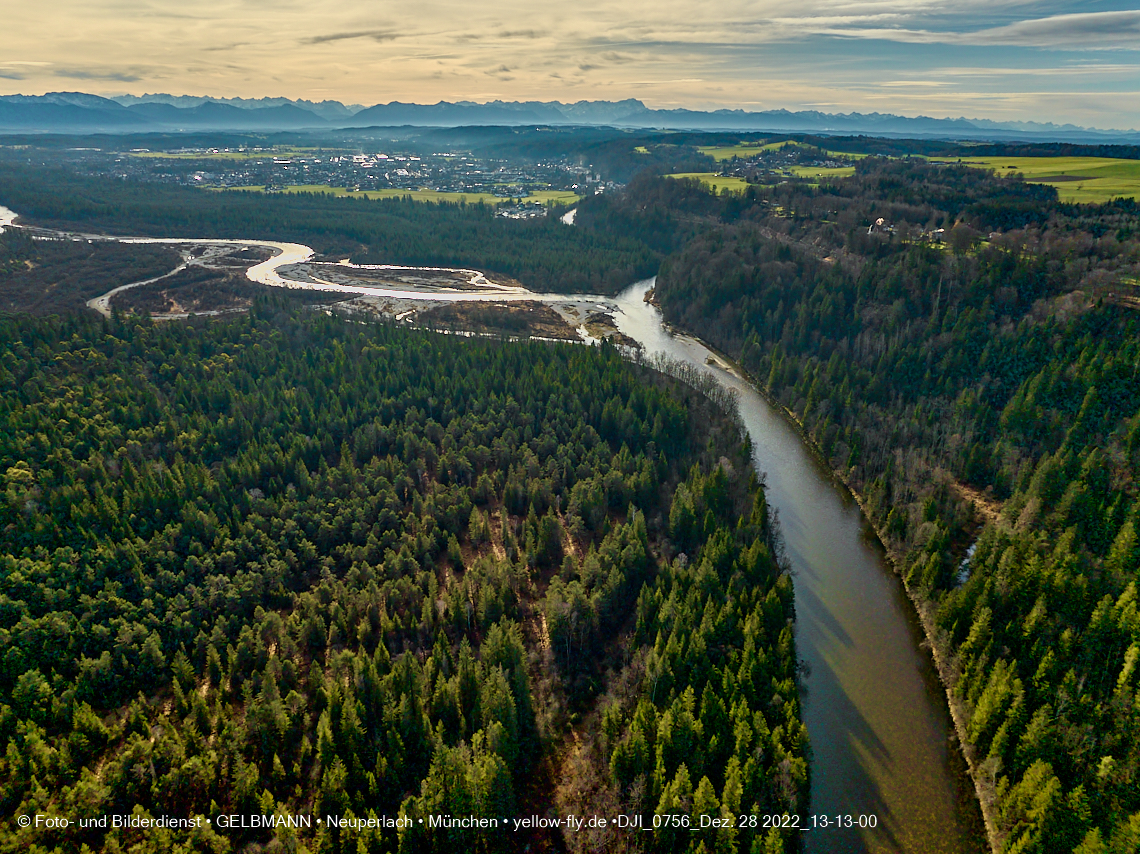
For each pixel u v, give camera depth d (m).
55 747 83.75
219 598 107.69
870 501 139.00
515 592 115.56
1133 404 130.00
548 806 84.44
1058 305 156.62
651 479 138.75
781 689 88.88
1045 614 93.69
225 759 83.50
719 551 112.50
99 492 118.12
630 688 95.88
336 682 89.75
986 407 147.12
